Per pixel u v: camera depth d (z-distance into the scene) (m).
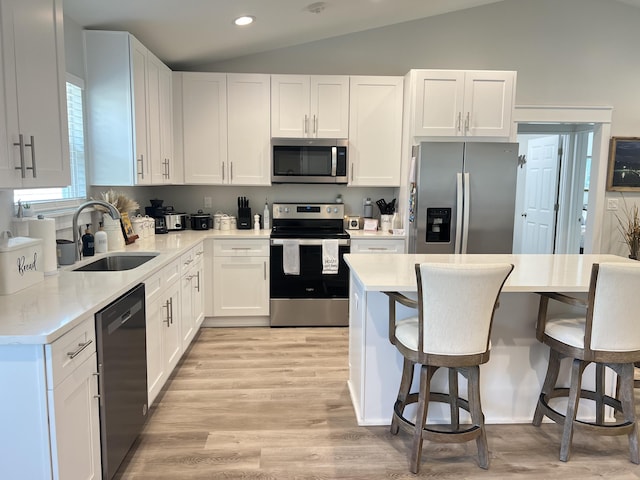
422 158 3.84
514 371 2.55
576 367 2.19
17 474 1.49
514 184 3.91
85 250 2.82
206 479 2.06
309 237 4.12
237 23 3.57
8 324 1.50
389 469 2.15
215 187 4.72
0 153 1.65
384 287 2.13
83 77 3.14
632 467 2.18
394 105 4.36
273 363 3.38
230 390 2.94
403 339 2.14
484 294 1.94
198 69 4.55
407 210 4.21
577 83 4.70
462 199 3.84
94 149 3.22
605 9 4.64
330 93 4.30
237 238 4.09
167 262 2.74
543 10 4.61
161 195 4.70
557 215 5.62
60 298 1.83
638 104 4.75
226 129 4.30
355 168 4.40
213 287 4.14
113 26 3.20
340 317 4.22
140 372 2.23
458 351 1.99
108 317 1.85
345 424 2.54
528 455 2.27
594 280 2.03
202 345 3.75
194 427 2.49
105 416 1.82
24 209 2.33
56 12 2.05
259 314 4.20
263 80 4.26
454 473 2.12
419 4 4.12
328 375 3.18
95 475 1.77
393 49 4.61
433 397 2.41
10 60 1.70
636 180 4.77
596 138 4.79
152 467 2.14
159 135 3.79
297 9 3.55
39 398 1.46
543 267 2.64
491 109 4.13
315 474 2.10
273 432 2.45
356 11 3.95
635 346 2.09
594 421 2.59
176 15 3.19
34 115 1.87
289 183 4.36
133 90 3.20
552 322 2.32
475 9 4.59
